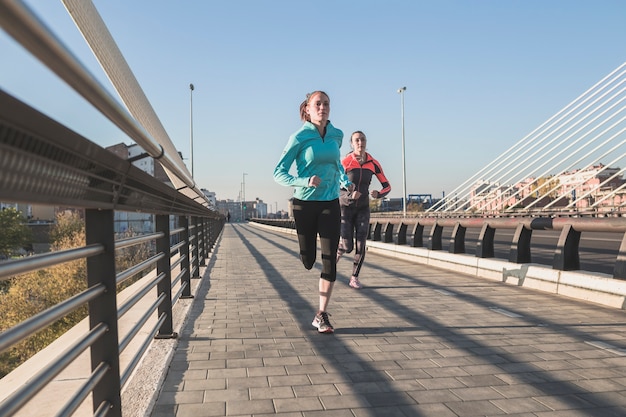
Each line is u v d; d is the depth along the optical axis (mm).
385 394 2854
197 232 8531
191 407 2662
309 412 2596
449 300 5898
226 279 8289
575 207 39156
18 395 1288
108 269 2186
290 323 4773
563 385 2980
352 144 6734
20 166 1188
